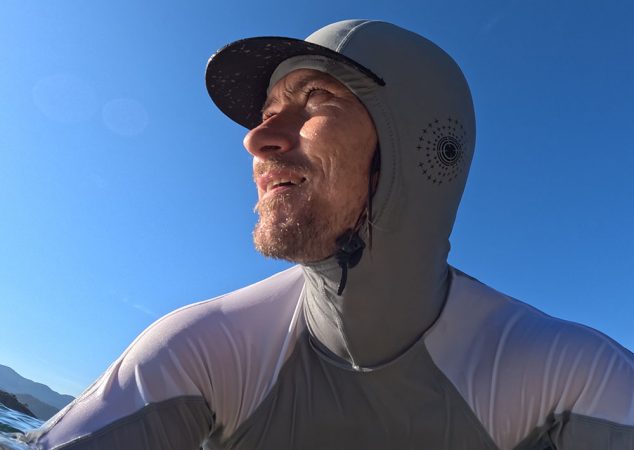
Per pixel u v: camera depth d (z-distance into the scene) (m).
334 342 0.39
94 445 0.31
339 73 0.38
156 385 0.35
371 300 0.38
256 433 0.38
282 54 0.41
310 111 0.38
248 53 0.42
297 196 0.36
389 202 0.38
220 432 0.39
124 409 0.33
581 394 0.35
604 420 0.33
